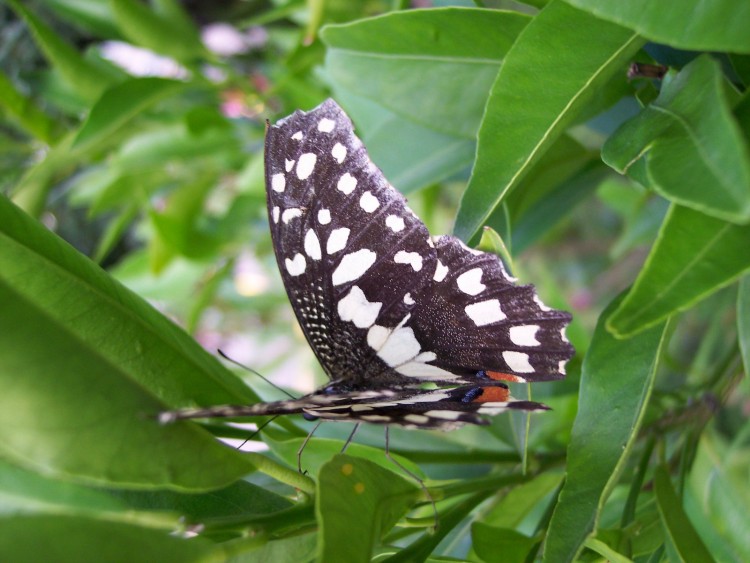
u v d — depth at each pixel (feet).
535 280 1.79
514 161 0.71
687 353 1.57
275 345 1.79
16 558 0.60
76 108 1.22
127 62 1.27
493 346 0.76
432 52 0.81
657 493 0.75
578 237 1.95
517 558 0.74
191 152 1.17
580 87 0.70
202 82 1.11
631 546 0.75
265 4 1.50
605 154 0.68
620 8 0.63
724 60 0.73
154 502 0.72
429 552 0.71
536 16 0.70
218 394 0.76
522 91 0.70
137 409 0.64
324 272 0.77
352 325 0.78
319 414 0.74
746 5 0.62
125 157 1.16
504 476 0.77
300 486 0.68
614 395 0.74
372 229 0.76
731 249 0.63
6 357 0.61
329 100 0.75
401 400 0.75
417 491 0.70
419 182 0.87
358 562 0.65
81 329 0.73
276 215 0.75
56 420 0.62
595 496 0.72
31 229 0.72
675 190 0.62
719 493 0.89
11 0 1.07
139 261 1.28
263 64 1.43
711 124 0.63
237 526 0.67
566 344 0.74
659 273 0.63
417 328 0.77
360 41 0.83
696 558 0.71
